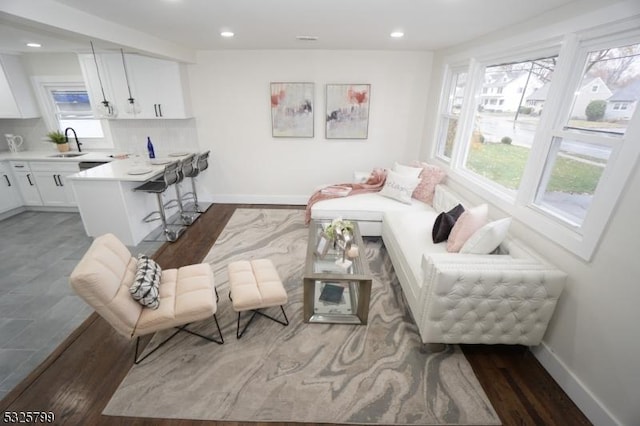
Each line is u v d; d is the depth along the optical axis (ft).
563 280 5.96
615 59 5.57
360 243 8.80
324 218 11.80
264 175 16.10
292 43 12.01
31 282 9.23
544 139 6.98
